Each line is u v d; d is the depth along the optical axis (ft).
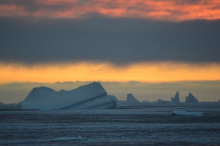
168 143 632.79
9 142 645.10
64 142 639.35
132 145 614.34
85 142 639.35
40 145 614.34
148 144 622.95
